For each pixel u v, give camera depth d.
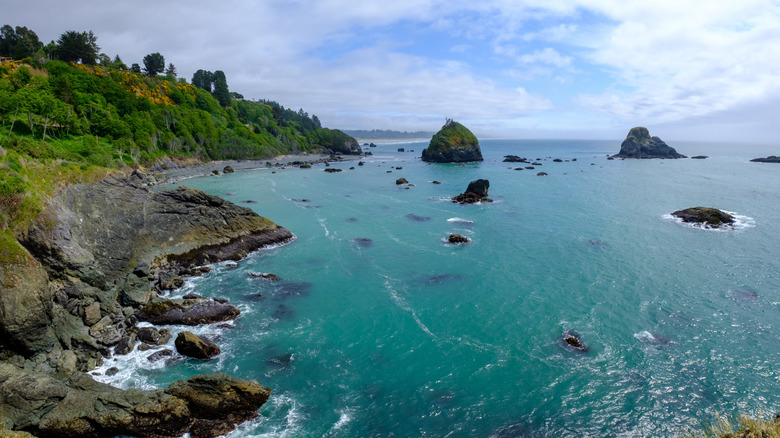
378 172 146.00
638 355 31.95
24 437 20.41
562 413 26.16
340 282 46.19
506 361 31.52
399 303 41.19
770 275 47.00
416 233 64.81
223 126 191.75
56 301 34.44
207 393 24.95
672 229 66.38
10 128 95.69
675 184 113.88
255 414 25.83
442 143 185.00
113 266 43.00
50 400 23.81
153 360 30.83
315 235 63.28
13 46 149.12
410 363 31.41
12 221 34.56
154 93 174.00
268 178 125.69
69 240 38.16
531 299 41.59
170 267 47.62
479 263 51.78
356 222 71.50
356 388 28.61
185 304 37.47
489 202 88.62
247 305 40.41
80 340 31.12
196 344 31.06
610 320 37.25
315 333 35.56
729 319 37.22
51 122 104.12
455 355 32.34
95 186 44.78
